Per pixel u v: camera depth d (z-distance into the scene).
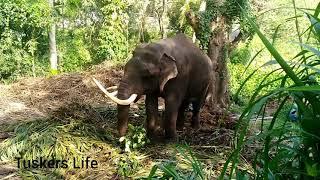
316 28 1.47
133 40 16.78
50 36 14.81
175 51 6.00
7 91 9.56
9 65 13.95
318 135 1.49
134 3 16.45
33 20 13.90
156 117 6.11
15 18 13.71
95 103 8.38
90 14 16.38
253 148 5.24
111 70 11.20
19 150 5.68
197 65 6.41
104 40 15.68
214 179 4.57
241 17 8.22
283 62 1.41
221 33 8.46
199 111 6.82
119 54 15.72
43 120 6.55
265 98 1.38
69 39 15.95
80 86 9.77
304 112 1.49
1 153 5.63
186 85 6.16
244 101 9.93
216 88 8.55
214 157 5.29
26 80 10.83
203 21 8.34
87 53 15.90
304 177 1.63
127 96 5.52
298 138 1.77
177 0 17.03
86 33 16.34
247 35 8.65
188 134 6.38
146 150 5.57
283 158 1.91
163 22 17.12
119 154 5.47
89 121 6.67
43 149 5.61
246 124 1.42
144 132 5.69
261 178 1.82
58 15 15.05
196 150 5.59
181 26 15.91
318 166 1.53
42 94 9.24
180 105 6.38
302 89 1.29
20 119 7.18
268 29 11.15
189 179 2.36
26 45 14.39
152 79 5.68
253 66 14.66
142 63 5.59
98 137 6.05
